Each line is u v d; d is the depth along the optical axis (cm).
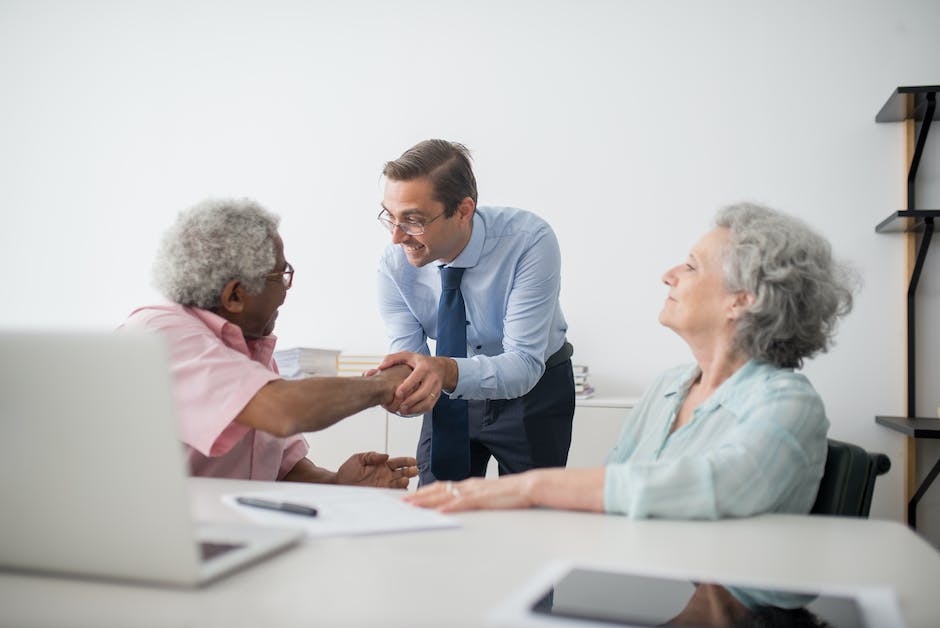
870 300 260
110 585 64
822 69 269
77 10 334
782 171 270
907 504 253
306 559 71
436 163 169
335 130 311
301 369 249
